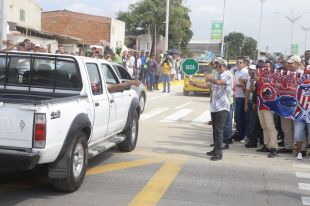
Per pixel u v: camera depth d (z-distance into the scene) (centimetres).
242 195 670
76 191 653
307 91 923
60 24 4903
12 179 707
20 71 726
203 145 1059
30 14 3566
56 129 571
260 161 910
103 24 4966
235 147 1050
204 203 623
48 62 716
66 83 711
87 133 684
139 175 757
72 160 621
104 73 780
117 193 652
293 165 886
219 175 781
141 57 2627
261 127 1031
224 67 877
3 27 1326
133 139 953
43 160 560
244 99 1091
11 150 548
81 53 1852
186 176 764
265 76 955
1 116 546
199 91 2462
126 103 883
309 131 941
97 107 710
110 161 853
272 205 630
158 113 1645
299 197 674
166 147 1014
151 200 626
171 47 6050
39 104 539
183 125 1375
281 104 944
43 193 639
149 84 2630
